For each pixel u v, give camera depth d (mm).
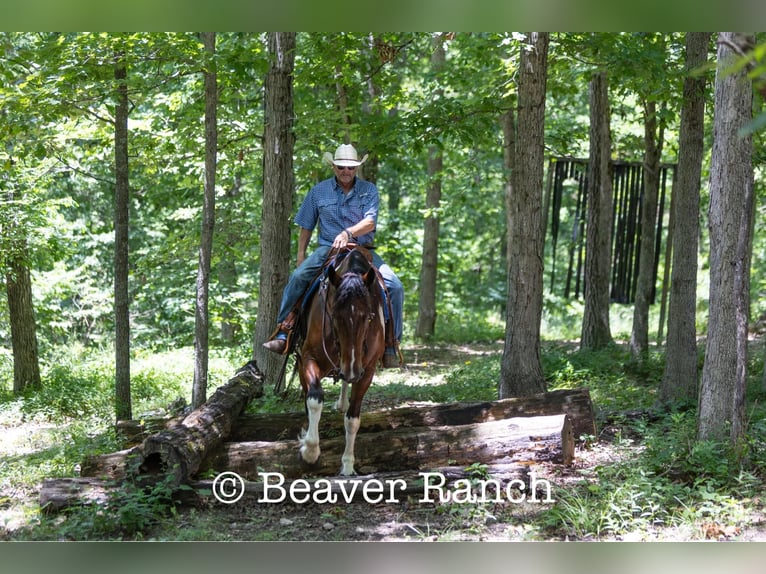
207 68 9039
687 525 6047
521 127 10055
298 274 7504
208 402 8172
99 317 22484
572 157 17156
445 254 27234
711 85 10539
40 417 11312
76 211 21344
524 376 10086
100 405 12008
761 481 6902
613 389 11922
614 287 17922
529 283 10109
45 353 18656
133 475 6773
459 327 25422
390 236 22250
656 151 15539
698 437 7629
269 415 8195
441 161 21219
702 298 27547
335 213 7816
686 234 10266
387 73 14320
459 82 15594
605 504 6363
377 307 7102
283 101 11555
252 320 19672
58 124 11414
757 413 9109
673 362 10320
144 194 19188
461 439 7395
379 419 8062
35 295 18828
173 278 19188
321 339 6984
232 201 17406
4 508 6855
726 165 7340
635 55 10406
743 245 7129
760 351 17156
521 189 10102
